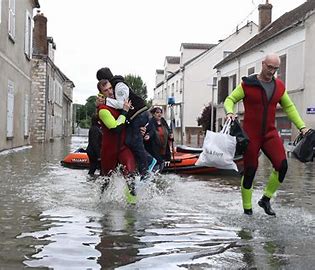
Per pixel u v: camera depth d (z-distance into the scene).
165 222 5.56
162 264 3.96
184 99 49.03
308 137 6.10
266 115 6.02
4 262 3.93
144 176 6.88
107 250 4.34
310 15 22.20
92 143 10.43
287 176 11.43
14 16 20.12
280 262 4.04
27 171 11.20
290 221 5.72
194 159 11.59
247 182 6.07
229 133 6.12
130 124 6.79
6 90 19.05
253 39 34.03
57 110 47.81
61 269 3.79
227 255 4.23
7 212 5.96
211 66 48.56
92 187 8.31
